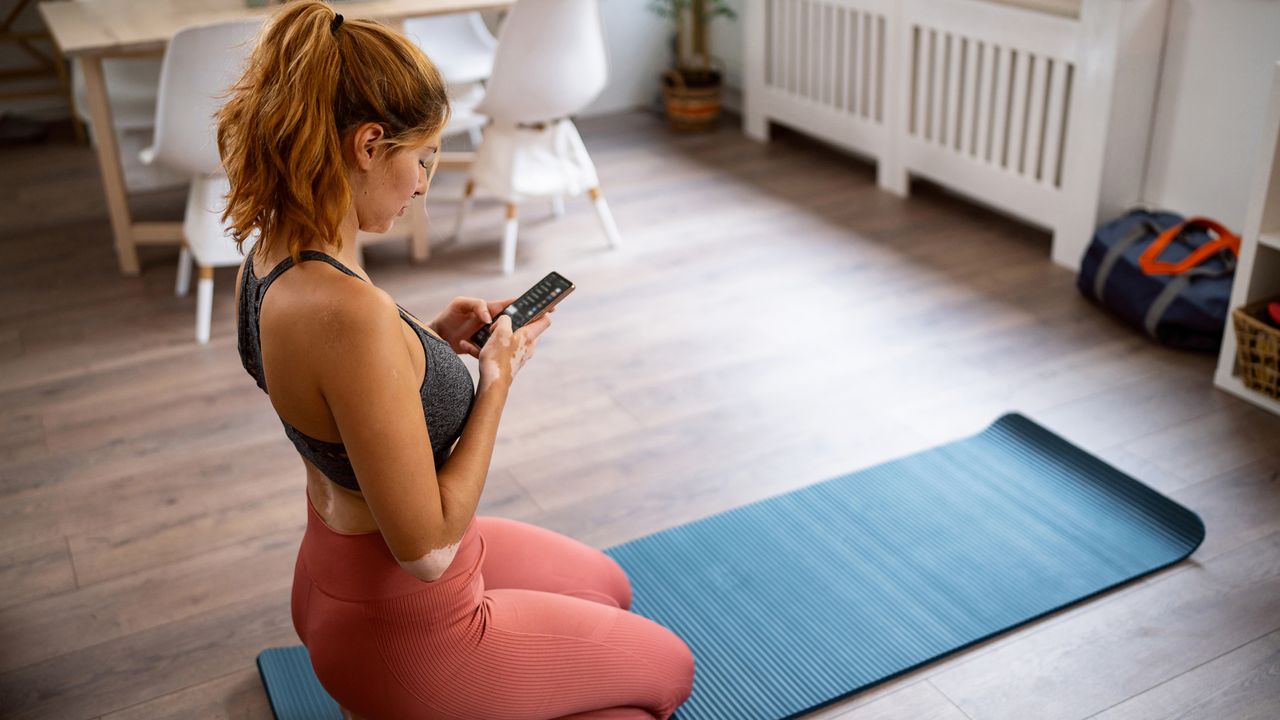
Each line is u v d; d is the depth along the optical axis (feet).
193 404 9.41
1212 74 10.38
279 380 3.95
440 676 4.52
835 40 14.15
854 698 6.22
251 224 3.90
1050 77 11.73
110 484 8.32
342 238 4.02
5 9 16.62
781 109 15.47
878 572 7.16
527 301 4.95
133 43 10.59
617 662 5.01
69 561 7.48
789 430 8.81
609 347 10.19
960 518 7.66
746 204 13.60
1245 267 8.71
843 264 11.80
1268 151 8.33
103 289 11.63
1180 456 8.28
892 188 13.91
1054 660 6.42
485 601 4.77
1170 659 6.38
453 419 4.35
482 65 13.52
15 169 15.25
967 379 9.45
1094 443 8.50
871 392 9.30
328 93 3.70
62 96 16.88
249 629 6.86
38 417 9.23
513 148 11.67
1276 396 8.73
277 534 7.73
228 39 9.74
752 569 7.22
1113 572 7.05
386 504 3.94
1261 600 6.81
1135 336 10.07
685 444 8.66
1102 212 11.13
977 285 11.20
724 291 11.25
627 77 17.38
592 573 5.70
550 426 8.97
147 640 6.78
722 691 6.23
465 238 12.80
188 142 10.07
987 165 12.39
